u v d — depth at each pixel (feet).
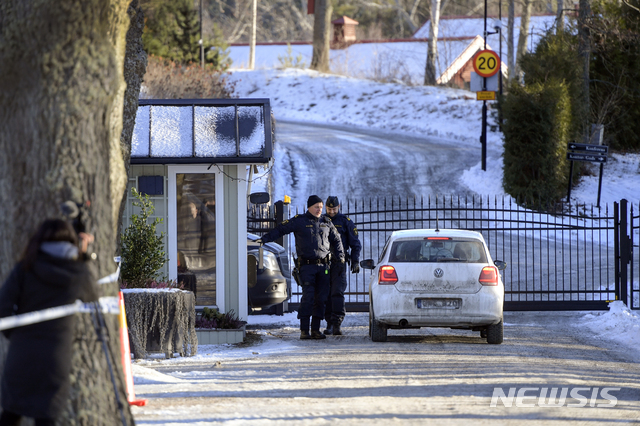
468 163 379.14
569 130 336.90
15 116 53.62
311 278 133.18
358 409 74.13
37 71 52.95
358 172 366.22
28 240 53.36
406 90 600.80
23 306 50.49
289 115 596.29
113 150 68.39
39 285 50.39
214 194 140.46
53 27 52.44
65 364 50.44
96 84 54.24
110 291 55.47
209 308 137.28
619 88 385.70
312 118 578.66
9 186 53.93
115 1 59.72
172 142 136.46
